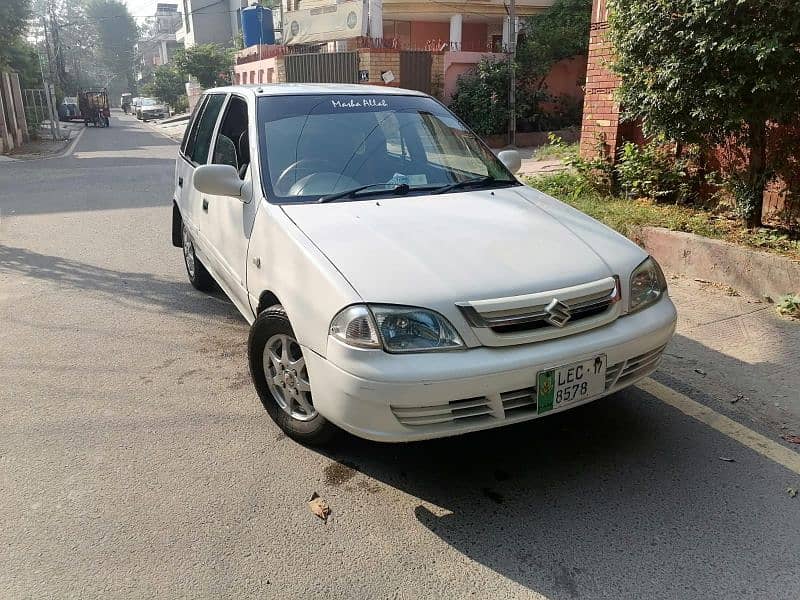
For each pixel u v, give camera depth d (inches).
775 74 186.9
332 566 100.4
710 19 185.2
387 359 103.1
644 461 126.4
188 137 226.4
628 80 229.5
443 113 177.0
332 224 126.4
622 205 271.4
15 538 106.3
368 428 106.8
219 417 143.7
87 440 134.7
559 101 738.2
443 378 102.0
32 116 1099.9
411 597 94.4
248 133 155.6
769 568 99.0
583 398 112.7
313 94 165.3
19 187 491.5
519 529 108.2
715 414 142.4
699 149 247.1
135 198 429.4
